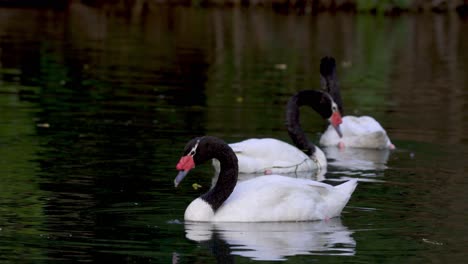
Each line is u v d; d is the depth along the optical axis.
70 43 33.84
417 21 43.22
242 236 11.28
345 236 11.38
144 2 48.81
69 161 15.34
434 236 11.39
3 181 13.84
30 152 15.97
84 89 23.75
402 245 10.99
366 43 35.59
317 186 12.34
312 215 12.11
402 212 12.58
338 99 19.84
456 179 14.69
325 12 46.56
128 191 13.42
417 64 30.44
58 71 26.91
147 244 10.85
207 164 15.62
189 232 11.40
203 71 27.84
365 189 13.99
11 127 18.27
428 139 18.34
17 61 28.69
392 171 15.35
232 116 20.22
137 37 36.56
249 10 47.06
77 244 10.80
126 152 16.16
